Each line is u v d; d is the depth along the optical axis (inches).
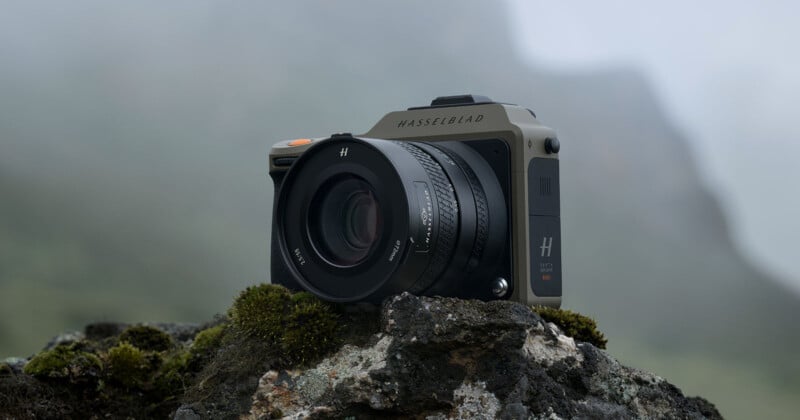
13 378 39.1
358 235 36.1
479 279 36.8
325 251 36.1
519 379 34.8
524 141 36.9
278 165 38.6
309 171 36.0
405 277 34.9
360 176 35.3
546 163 37.4
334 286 35.7
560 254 37.8
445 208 35.3
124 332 42.1
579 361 35.7
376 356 35.3
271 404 35.8
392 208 34.8
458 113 37.8
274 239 38.6
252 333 36.7
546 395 34.8
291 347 36.0
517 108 37.6
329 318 36.1
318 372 35.8
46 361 39.5
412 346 34.9
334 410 35.1
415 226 34.5
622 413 35.5
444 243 35.3
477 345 35.0
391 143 35.8
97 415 39.7
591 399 35.5
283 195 36.3
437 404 34.9
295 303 36.6
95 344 42.3
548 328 35.7
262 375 36.1
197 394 36.5
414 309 35.1
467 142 37.4
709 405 36.9
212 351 39.8
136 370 40.2
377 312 36.2
